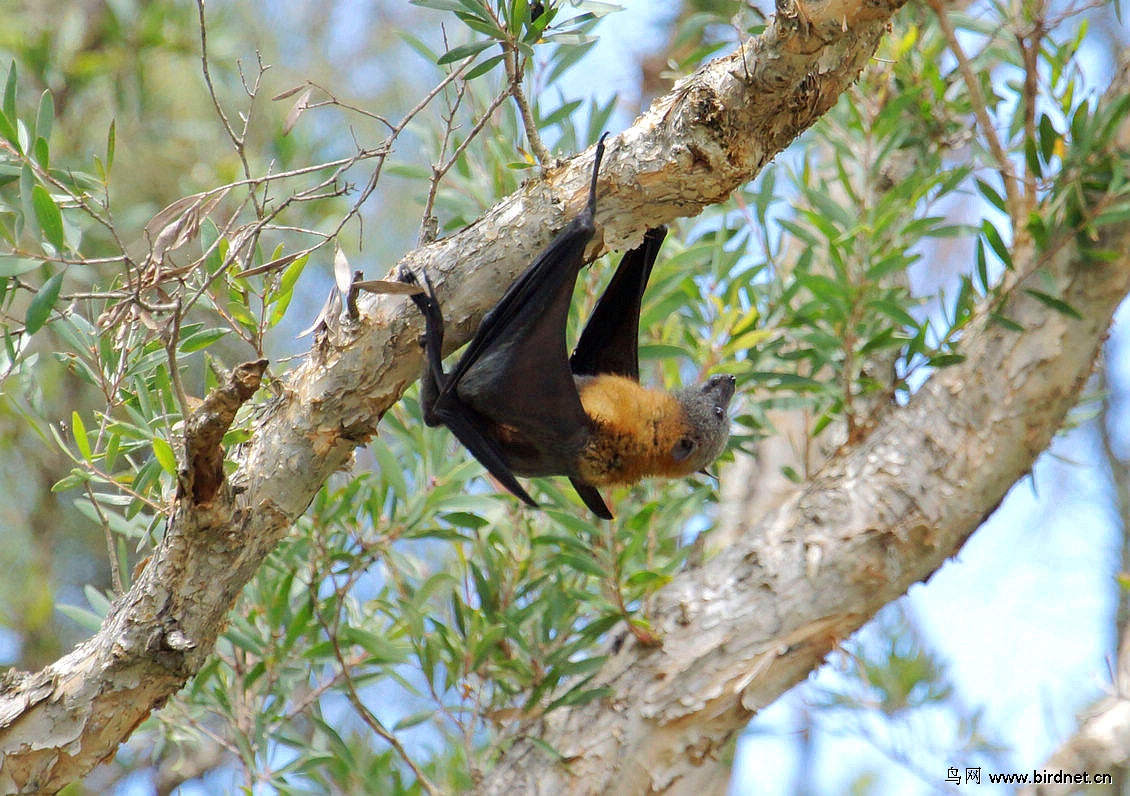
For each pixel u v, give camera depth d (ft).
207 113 54.70
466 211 41.04
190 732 37.81
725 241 40.86
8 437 50.80
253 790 36.37
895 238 42.01
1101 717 47.29
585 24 37.17
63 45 48.73
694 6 49.90
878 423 41.19
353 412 26.73
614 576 37.47
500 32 25.81
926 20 44.60
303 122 48.80
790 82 25.14
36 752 26.05
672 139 25.90
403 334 26.35
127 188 52.70
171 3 50.62
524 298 27.35
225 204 47.62
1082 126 37.76
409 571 39.83
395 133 26.30
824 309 41.19
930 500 38.50
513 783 37.76
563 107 39.63
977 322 40.65
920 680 47.80
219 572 26.16
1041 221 37.58
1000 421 38.63
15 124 27.25
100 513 29.48
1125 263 38.09
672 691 37.81
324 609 37.83
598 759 37.47
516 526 41.98
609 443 33.24
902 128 42.24
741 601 38.68
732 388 36.24
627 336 35.32
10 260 25.40
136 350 29.55
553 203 26.73
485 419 31.14
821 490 39.91
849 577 38.34
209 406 23.08
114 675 26.18
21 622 50.16
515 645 40.47
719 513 53.06
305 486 26.91
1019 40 38.42
